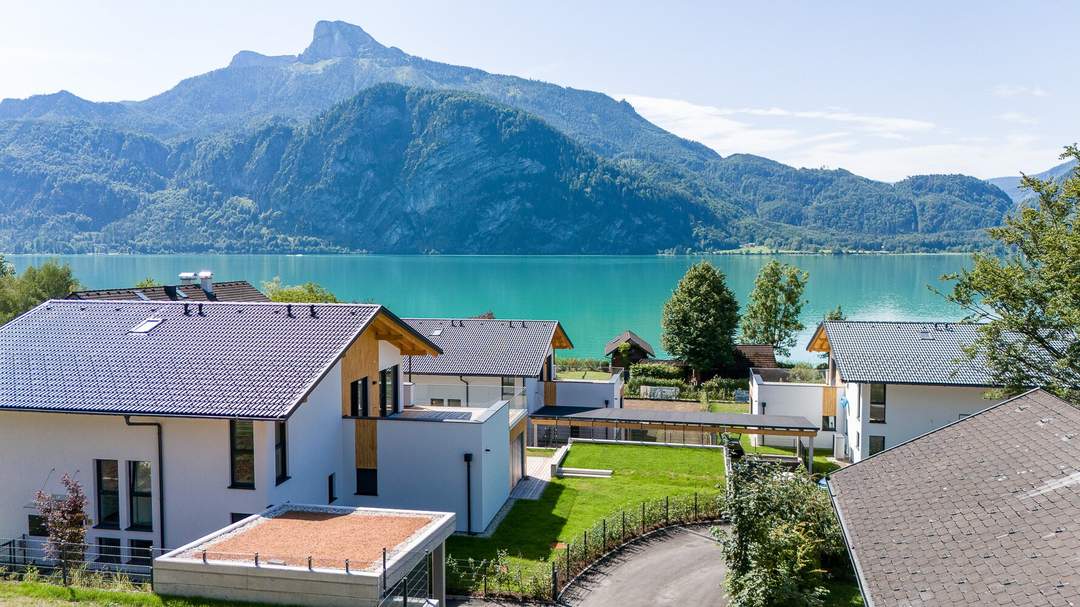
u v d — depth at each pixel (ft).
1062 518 37.86
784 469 79.82
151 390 68.33
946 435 56.08
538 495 95.91
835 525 70.79
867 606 37.81
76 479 70.44
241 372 69.87
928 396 121.29
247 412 63.98
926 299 444.55
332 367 72.08
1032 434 49.62
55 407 67.10
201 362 71.97
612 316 385.29
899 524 45.09
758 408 142.92
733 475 67.10
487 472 82.79
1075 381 94.48
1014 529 38.99
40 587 53.16
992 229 104.47
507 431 92.89
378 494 81.46
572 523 84.84
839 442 135.64
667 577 71.56
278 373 69.36
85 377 70.95
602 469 110.22
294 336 75.72
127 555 69.77
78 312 82.38
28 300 209.36
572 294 501.97
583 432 144.46
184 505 68.59
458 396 141.18
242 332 76.84
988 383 116.26
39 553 70.90
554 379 166.20
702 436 146.92
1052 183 101.14
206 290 134.00
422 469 80.84
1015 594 33.27
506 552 74.18
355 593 48.03
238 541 54.70
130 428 69.26
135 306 83.51
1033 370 99.91
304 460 73.26
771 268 259.39
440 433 80.59
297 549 52.85
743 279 588.91
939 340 128.88
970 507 43.55
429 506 80.89
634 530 83.05
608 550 78.07
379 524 58.85
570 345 170.60
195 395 67.05
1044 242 95.04
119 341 76.43
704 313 217.36
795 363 250.16
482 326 154.61
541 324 153.69
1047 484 42.04
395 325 87.10
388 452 81.20
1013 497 42.47
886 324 135.85
